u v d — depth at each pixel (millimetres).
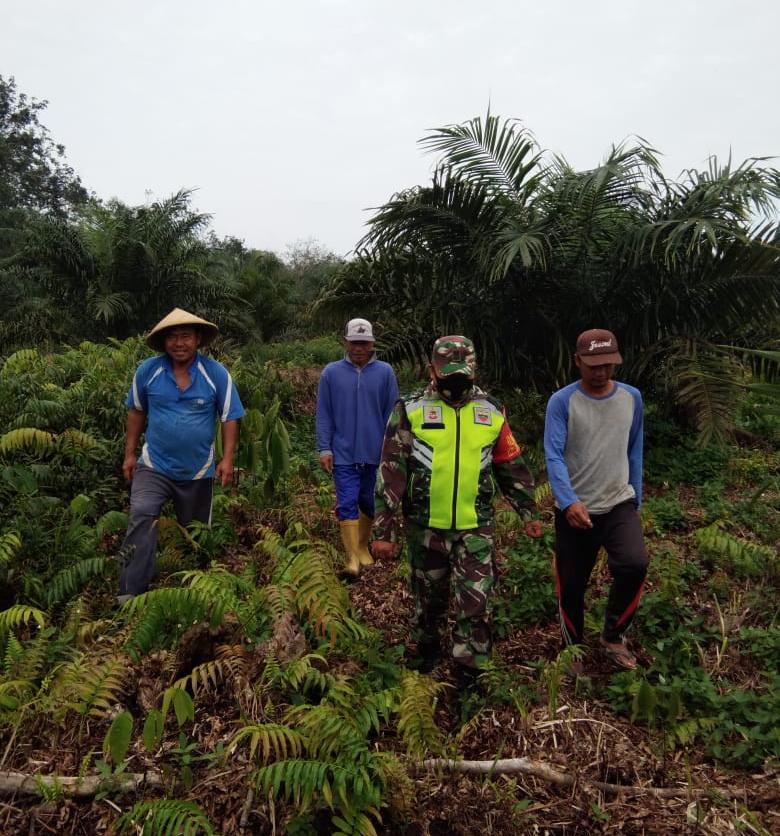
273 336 21375
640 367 7434
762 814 2406
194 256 17828
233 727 2768
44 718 2771
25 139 38312
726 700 2873
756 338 7922
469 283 7957
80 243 16656
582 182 7109
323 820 2355
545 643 3604
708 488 6109
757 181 6809
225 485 4223
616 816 2441
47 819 2391
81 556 4035
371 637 3398
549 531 4805
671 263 6867
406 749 2717
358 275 8414
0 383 5805
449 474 3010
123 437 5750
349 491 4520
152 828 2141
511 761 2631
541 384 8141
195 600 2971
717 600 3941
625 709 2971
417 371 9469
